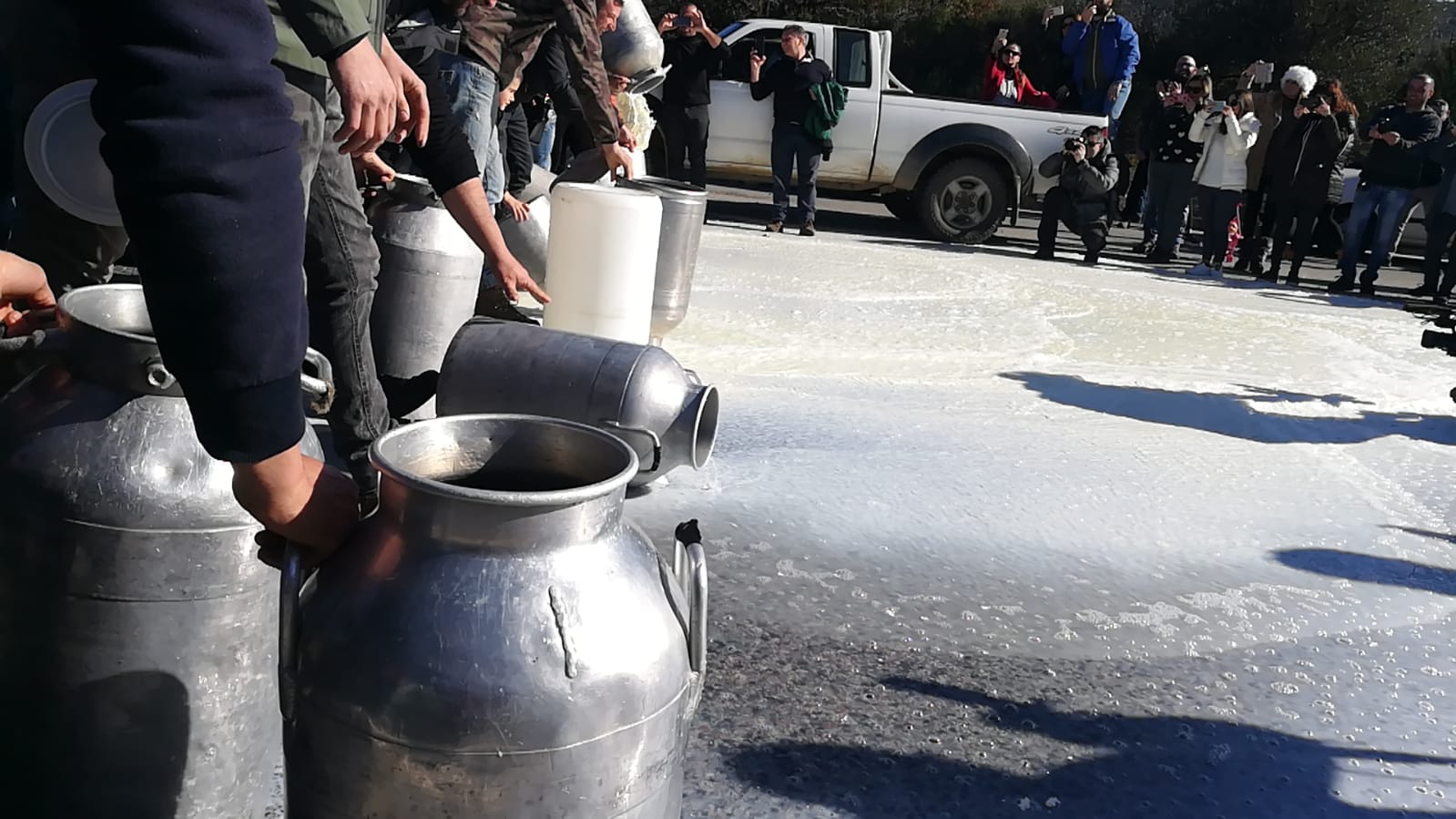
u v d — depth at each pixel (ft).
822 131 39.45
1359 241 39.68
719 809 7.79
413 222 12.22
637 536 5.24
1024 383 20.79
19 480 5.67
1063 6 86.33
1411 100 38.65
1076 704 9.70
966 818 8.03
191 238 3.84
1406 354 27.63
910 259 36.17
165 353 4.06
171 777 6.20
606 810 4.88
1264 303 34.68
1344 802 8.70
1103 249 46.39
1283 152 40.40
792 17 87.76
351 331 9.43
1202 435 18.39
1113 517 14.14
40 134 6.03
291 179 4.06
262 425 4.15
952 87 88.02
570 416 10.76
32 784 6.19
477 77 14.82
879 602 11.19
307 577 4.98
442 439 5.34
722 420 16.26
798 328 23.20
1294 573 13.04
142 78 3.76
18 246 7.97
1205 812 8.39
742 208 47.19
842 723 9.00
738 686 9.36
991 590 11.75
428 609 4.59
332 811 4.88
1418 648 11.43
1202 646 11.02
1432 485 16.98
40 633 5.87
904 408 18.10
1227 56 92.43
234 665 6.18
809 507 13.25
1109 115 50.19
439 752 4.59
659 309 15.66
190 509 5.78
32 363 6.07
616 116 16.80
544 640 4.62
